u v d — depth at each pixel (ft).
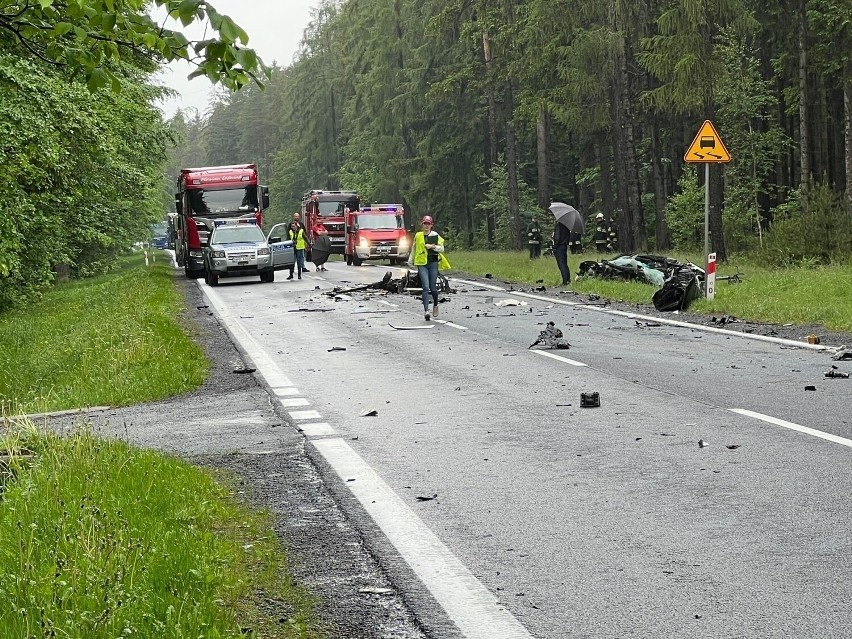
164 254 325.42
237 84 22.44
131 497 22.06
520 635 15.17
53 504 21.29
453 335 59.00
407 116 208.54
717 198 114.62
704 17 113.19
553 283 94.02
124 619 14.61
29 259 106.42
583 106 142.00
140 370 45.83
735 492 22.79
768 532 19.75
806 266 95.66
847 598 16.10
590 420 32.04
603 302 76.64
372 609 16.39
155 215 207.62
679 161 171.01
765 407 33.19
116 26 24.29
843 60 131.64
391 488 24.26
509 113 181.27
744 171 153.89
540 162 176.14
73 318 90.84
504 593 16.99
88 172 100.63
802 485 23.18
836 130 158.20
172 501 21.93
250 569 18.38
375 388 40.60
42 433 30.22
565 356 48.14
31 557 17.65
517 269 112.57
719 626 15.16
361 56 258.98
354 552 19.39
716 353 47.80
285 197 382.42
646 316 66.08
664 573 17.65
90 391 42.83
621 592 16.80
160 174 166.09
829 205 101.50
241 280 127.95
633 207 136.67
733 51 140.77
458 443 29.27
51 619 14.70
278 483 25.03
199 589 16.24
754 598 16.26
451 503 22.76
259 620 15.93
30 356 68.03
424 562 18.74
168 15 21.18
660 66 117.19
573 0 132.57
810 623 15.14
